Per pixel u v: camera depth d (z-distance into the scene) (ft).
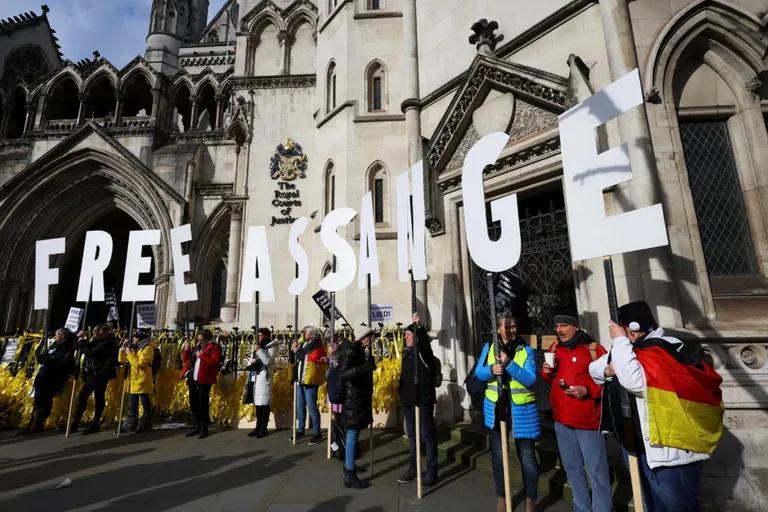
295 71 54.49
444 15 28.14
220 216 60.59
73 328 27.94
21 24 84.89
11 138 73.82
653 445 8.59
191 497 14.17
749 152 16.96
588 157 12.00
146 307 33.45
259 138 51.80
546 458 16.15
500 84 22.36
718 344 14.16
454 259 24.26
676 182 15.89
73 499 14.17
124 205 64.54
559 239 20.76
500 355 12.10
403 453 19.30
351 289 32.42
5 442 21.99
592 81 18.78
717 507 12.76
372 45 36.91
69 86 72.84
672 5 17.40
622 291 15.93
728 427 13.51
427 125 28.27
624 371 8.87
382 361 24.67
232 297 49.75
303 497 14.11
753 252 16.67
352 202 33.73
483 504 13.48
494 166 22.44
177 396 27.45
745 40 16.69
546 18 21.11
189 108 75.25
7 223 61.11
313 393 21.38
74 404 26.21
